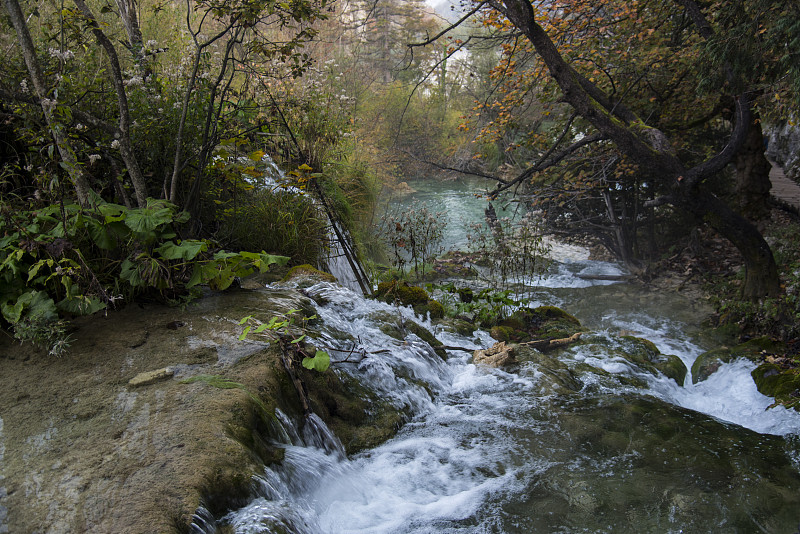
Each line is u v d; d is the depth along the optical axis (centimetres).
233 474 297
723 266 1197
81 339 433
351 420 449
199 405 346
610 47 1111
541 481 395
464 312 802
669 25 1123
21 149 539
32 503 267
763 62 817
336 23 2203
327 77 1030
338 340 518
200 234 628
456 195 2133
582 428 471
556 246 1491
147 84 598
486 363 602
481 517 353
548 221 1408
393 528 339
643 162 880
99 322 462
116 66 485
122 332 447
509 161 1683
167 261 504
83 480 283
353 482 379
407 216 1198
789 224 1290
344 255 866
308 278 646
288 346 436
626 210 1334
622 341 713
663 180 892
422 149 2745
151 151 600
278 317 491
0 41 546
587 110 869
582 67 1088
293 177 760
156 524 255
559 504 369
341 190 1055
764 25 783
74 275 446
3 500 269
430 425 475
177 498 272
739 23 816
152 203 506
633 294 1111
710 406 589
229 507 290
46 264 444
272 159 930
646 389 584
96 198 476
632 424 479
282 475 333
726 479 400
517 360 612
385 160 1545
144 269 472
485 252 1231
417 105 2862
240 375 392
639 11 1041
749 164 1125
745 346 709
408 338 592
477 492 379
